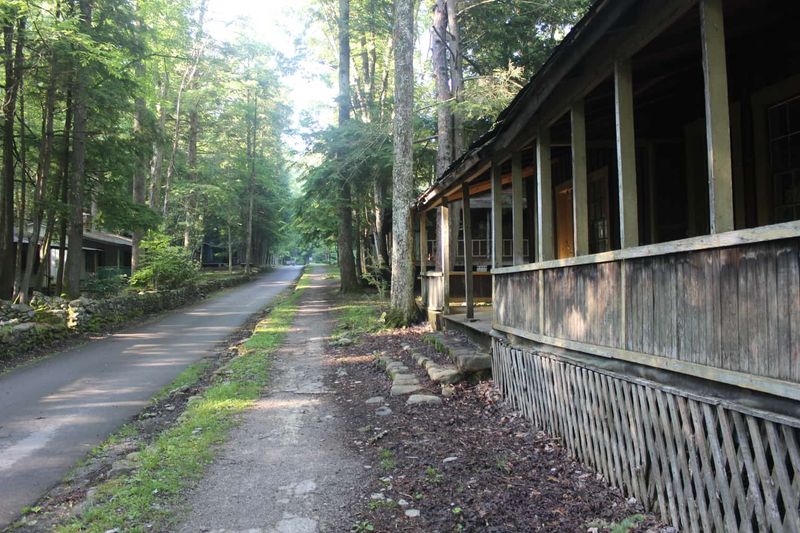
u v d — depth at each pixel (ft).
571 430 14.60
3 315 38.37
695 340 9.64
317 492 13.01
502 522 10.84
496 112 42.68
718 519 9.07
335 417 19.62
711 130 9.38
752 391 8.40
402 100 39.47
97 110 48.55
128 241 97.81
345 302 62.59
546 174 18.40
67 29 38.91
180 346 38.09
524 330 19.31
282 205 146.10
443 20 45.75
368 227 92.12
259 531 11.15
